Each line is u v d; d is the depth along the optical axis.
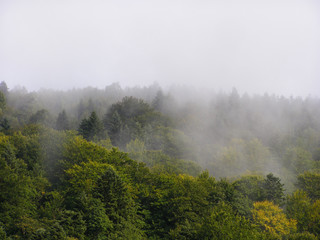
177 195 27.72
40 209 23.27
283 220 28.84
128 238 21.92
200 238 23.16
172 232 24.14
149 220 27.64
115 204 23.45
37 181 27.48
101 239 20.95
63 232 18.88
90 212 21.67
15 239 18.88
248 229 22.23
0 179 22.17
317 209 30.28
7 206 20.94
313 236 25.95
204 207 28.44
